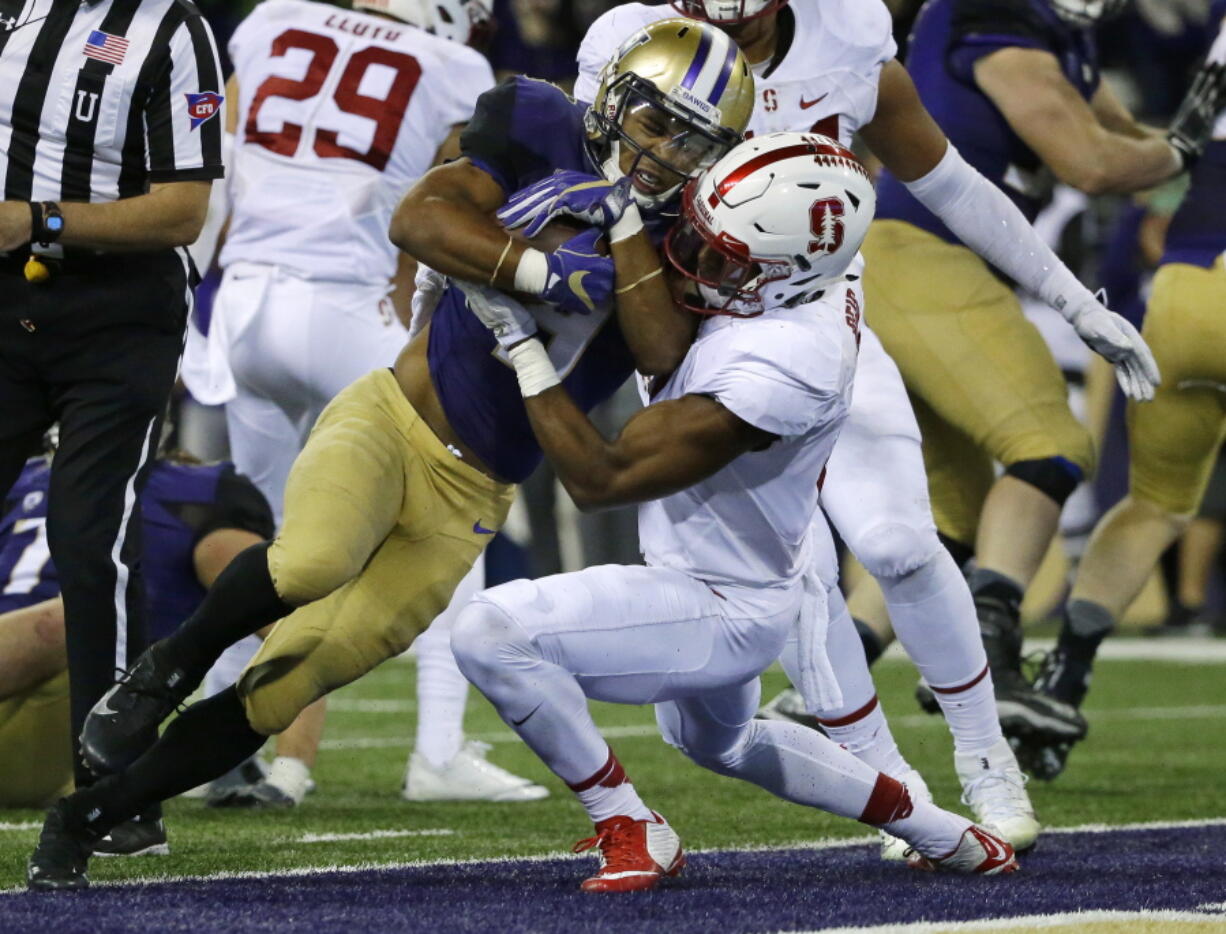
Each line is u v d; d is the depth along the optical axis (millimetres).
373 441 11117
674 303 10891
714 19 12781
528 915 10484
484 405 11133
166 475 16484
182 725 11453
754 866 12977
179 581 16328
